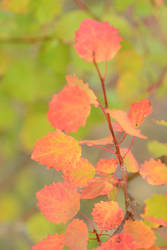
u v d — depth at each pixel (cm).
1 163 270
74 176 96
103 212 97
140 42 185
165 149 103
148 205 98
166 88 178
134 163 99
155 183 98
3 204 274
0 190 276
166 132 261
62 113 91
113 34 93
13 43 178
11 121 181
